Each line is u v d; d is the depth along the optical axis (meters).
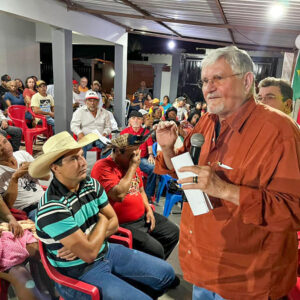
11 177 2.25
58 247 1.53
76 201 1.60
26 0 3.80
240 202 0.85
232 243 1.00
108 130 4.77
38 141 6.57
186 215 1.18
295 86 4.44
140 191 2.49
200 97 11.97
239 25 5.04
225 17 4.56
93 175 2.19
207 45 11.45
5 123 4.66
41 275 1.94
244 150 0.94
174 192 3.13
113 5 4.82
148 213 2.35
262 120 0.92
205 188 0.83
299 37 4.53
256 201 0.85
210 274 1.08
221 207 1.00
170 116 4.58
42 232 1.51
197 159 0.98
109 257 1.78
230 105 0.93
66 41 4.88
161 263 1.82
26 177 2.40
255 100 0.98
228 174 0.96
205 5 3.93
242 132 0.95
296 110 4.06
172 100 12.27
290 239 1.03
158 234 2.34
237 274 1.02
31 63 9.86
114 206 2.18
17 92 6.46
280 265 1.01
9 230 1.94
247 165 0.92
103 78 13.22
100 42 9.70
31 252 1.93
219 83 0.91
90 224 1.67
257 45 7.88
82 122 4.62
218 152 1.03
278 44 7.27
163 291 1.85
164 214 3.24
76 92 7.39
